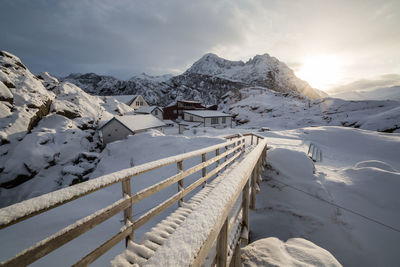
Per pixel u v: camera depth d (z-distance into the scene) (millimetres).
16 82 23641
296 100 70250
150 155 13211
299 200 5941
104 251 1440
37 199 1032
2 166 15414
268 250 2203
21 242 3805
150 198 6953
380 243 4605
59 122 22016
